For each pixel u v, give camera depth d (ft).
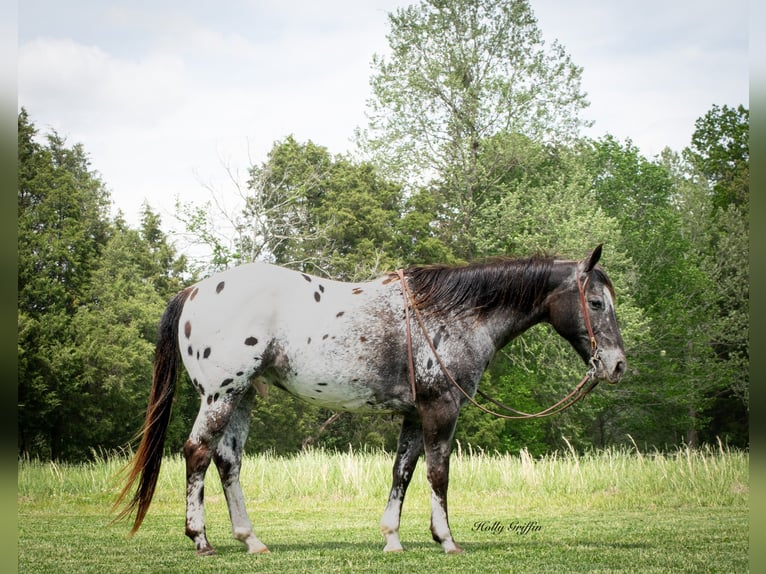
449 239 87.97
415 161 81.97
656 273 91.09
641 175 98.12
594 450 86.22
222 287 19.83
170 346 20.44
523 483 38.70
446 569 17.25
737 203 103.40
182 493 37.29
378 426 79.71
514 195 77.10
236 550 20.16
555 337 73.00
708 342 92.84
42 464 46.16
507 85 79.15
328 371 19.54
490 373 81.56
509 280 20.43
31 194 75.46
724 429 102.27
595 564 17.98
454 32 81.66
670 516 28.84
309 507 33.45
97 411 68.74
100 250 87.25
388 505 20.26
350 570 17.07
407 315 19.71
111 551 19.97
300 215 76.95
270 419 77.82
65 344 67.05
